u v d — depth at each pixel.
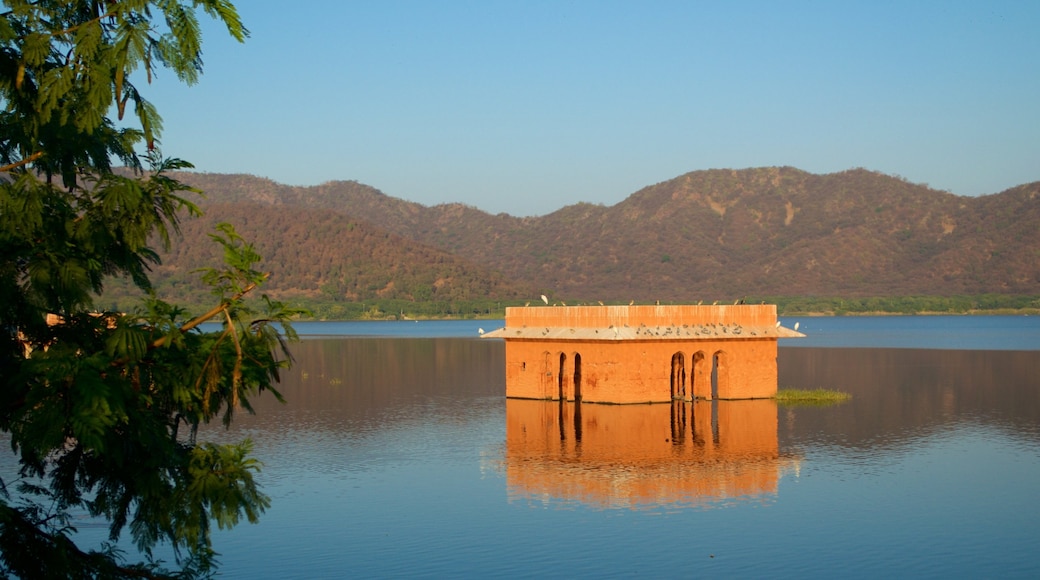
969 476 31.84
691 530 25.47
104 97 9.83
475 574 21.78
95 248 10.24
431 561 22.67
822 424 42.94
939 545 23.91
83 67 9.93
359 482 31.66
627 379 48.41
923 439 38.94
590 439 39.38
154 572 11.45
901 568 22.14
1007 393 55.69
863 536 24.75
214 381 10.11
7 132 10.41
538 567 22.31
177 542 10.38
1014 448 36.91
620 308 48.12
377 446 38.59
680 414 45.78
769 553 23.28
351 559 22.97
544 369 52.22
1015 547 23.69
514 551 23.61
